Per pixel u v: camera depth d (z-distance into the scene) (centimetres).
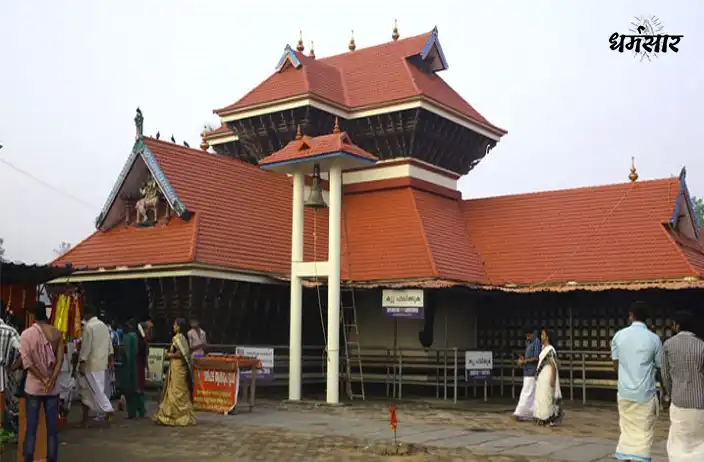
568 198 2438
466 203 2641
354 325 2120
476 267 2320
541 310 2259
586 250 2227
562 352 2142
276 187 2494
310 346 2239
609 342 2123
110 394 1719
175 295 2041
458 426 1508
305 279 2045
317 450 1184
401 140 2483
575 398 2142
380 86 2580
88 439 1298
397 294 1994
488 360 2058
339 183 1892
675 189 2256
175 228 2123
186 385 1485
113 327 1877
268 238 2228
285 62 2627
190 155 2317
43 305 1020
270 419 1562
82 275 2166
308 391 2228
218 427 1441
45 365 992
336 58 2884
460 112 2566
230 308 2069
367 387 2248
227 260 2023
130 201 2303
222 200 2244
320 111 2469
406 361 2198
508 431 1443
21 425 1031
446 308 2241
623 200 2325
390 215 2394
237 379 1634
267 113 2517
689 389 905
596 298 2155
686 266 2017
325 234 2402
